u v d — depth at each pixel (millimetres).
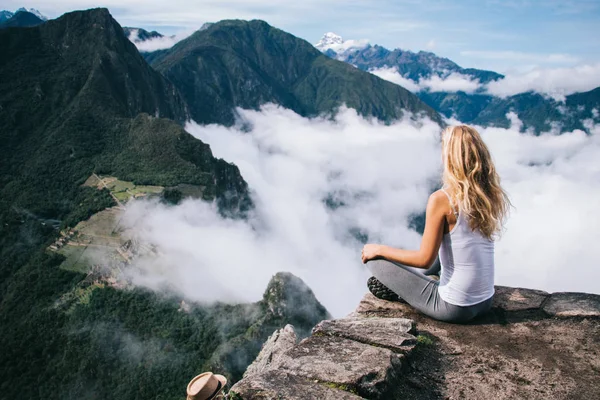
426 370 4457
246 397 3654
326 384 3861
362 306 5883
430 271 5965
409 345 4645
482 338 5016
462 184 4656
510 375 4383
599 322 5230
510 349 4812
